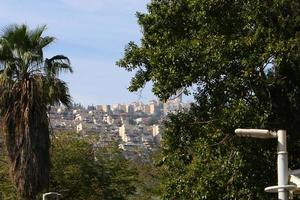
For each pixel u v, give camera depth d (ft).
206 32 68.80
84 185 154.20
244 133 48.83
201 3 68.54
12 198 140.05
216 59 64.69
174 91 68.95
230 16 68.90
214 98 67.36
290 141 68.44
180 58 66.23
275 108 67.72
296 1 66.03
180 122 72.13
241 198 66.08
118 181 159.02
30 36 101.81
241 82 65.16
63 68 103.76
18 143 96.63
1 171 142.82
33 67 100.78
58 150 153.07
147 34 74.28
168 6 73.31
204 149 67.41
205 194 66.33
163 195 71.26
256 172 66.64
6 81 98.43
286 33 66.59
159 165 73.56
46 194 118.01
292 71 66.90
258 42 65.10
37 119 97.50
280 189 46.57
